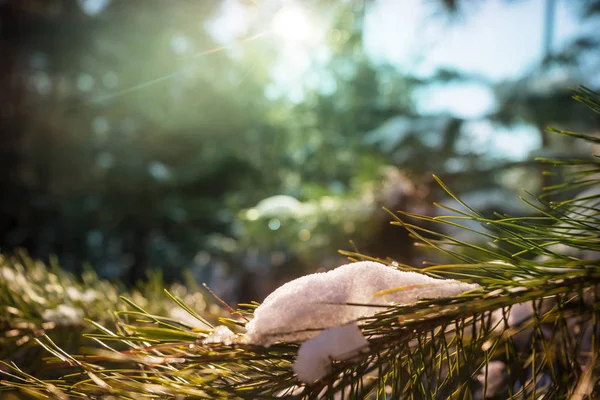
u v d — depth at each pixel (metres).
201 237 8.45
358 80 9.16
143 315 0.59
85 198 8.45
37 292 0.98
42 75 8.88
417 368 0.55
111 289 1.15
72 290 1.04
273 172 9.85
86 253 8.18
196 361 0.52
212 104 9.59
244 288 4.96
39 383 0.56
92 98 8.82
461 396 0.56
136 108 9.14
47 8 8.36
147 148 9.30
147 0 8.62
